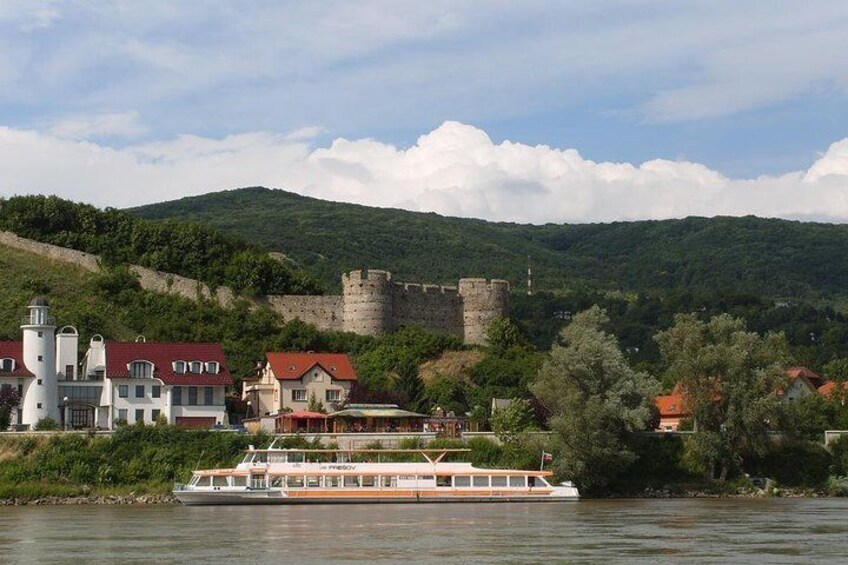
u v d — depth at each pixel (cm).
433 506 13075
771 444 15625
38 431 14838
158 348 16712
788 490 15062
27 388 16162
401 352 18938
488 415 16625
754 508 12762
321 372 17238
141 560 8581
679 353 15538
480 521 11238
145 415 16362
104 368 16538
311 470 13475
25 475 14125
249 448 13850
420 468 13638
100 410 16462
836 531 10325
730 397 15050
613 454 14262
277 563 8425
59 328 18738
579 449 14162
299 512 12288
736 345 15288
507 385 18550
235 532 10300
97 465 14312
